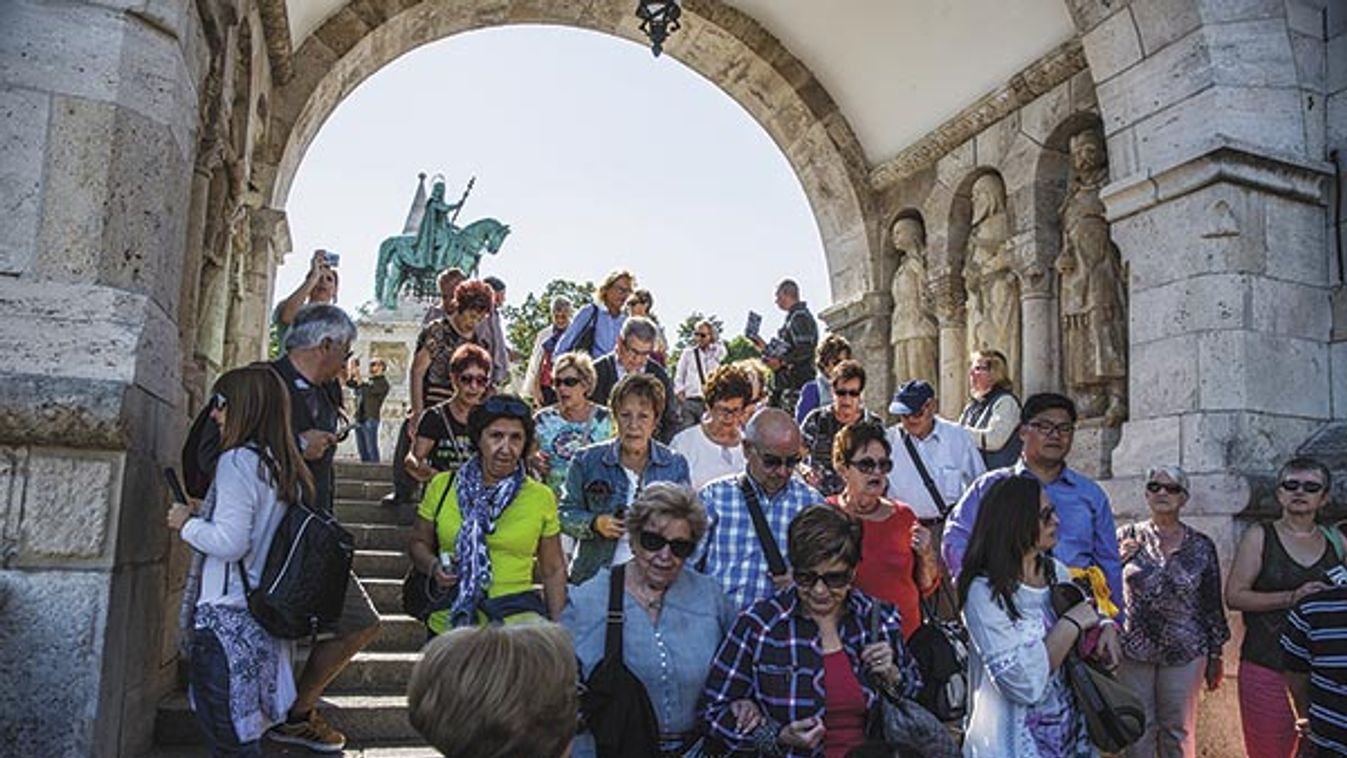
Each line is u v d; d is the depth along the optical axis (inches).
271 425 125.6
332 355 161.6
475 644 62.7
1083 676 121.3
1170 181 235.1
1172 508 190.4
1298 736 177.5
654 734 115.5
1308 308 230.7
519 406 145.5
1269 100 231.9
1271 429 221.6
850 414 218.5
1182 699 186.5
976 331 334.0
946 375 350.0
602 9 394.6
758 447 144.6
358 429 438.3
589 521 157.5
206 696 119.0
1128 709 120.2
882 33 364.2
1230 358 222.7
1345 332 228.2
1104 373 271.7
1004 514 124.7
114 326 139.0
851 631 123.0
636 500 124.6
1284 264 230.1
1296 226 233.0
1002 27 320.5
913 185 375.2
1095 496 166.7
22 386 129.6
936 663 126.4
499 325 287.0
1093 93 292.7
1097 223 283.0
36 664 127.9
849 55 383.6
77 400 131.0
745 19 400.8
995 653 121.0
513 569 142.5
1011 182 322.3
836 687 119.3
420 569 150.9
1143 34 245.0
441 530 148.3
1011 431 229.0
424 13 363.3
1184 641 185.6
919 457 200.8
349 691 196.7
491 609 137.7
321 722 170.9
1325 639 136.7
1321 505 191.2
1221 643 189.6
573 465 163.5
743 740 116.6
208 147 199.8
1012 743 121.0
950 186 353.1
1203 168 227.8
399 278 690.2
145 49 148.6
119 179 143.6
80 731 128.3
